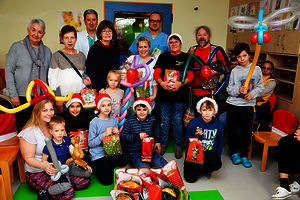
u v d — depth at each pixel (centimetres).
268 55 361
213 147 252
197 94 303
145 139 239
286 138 230
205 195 229
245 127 284
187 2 449
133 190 196
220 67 308
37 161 212
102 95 242
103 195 226
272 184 249
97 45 285
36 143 216
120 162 254
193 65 292
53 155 193
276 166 284
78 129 253
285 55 326
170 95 290
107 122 247
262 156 289
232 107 287
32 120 217
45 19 421
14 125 249
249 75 258
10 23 413
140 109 249
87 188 236
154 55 323
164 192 196
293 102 315
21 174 240
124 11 438
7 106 253
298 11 285
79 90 279
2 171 208
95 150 245
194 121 252
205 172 267
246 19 256
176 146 296
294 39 304
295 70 313
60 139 219
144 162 246
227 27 469
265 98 318
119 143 237
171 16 449
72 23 427
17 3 410
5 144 234
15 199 219
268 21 240
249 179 257
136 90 285
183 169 272
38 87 266
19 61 259
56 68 269
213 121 250
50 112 215
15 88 261
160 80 285
